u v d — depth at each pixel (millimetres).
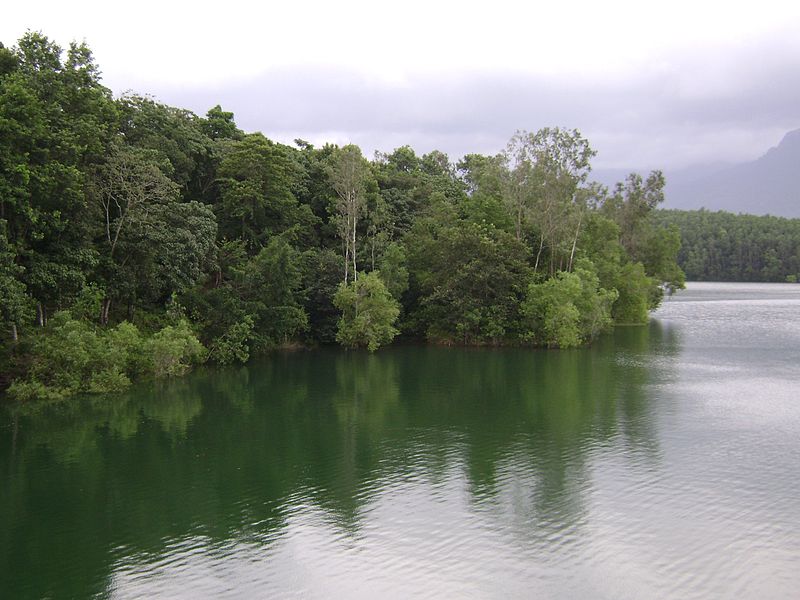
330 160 85125
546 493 28453
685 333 88062
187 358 58062
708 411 42875
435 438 37562
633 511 26281
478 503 27453
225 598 20000
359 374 58250
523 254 75625
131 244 53844
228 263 66375
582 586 20469
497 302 74500
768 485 28953
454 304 73125
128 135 65188
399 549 23250
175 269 57219
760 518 25375
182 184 69062
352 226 74750
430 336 77438
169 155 67875
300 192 80375
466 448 35438
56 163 46031
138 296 58188
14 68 48781
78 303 48406
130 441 37281
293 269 65688
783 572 21172
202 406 45906
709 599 19641
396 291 74188
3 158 42281
